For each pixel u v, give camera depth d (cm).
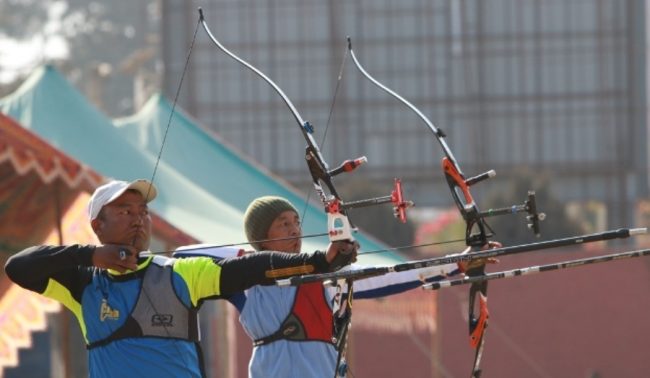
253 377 1953
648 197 12588
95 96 12569
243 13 12600
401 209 1556
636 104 12475
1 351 4128
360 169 12456
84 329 1652
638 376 7675
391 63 12550
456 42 12544
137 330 1608
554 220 10806
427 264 1542
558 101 12531
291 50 12588
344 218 1546
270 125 12562
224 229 3759
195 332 1631
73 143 3922
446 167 1742
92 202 1659
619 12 12494
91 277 1642
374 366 7719
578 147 12506
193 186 4012
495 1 12512
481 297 1772
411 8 12544
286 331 1933
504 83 12531
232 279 1566
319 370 1933
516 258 7812
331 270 1540
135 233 1645
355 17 12581
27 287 1641
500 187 12331
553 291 7750
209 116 12588
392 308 6203
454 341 7669
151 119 4475
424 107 12550
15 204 3469
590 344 7712
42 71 4166
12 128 3042
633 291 7700
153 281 1611
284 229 1994
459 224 11412
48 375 7688
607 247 9669
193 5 12625
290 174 12562
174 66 12588
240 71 12625
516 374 7725
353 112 12525
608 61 12488
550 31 12544
